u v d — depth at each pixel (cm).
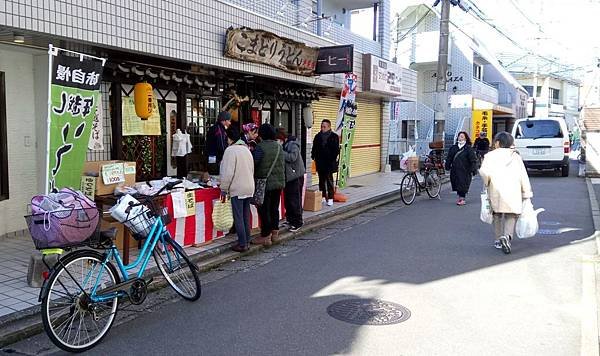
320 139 1056
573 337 429
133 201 497
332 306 505
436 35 2683
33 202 420
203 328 452
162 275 573
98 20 634
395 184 1488
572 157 3228
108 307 444
